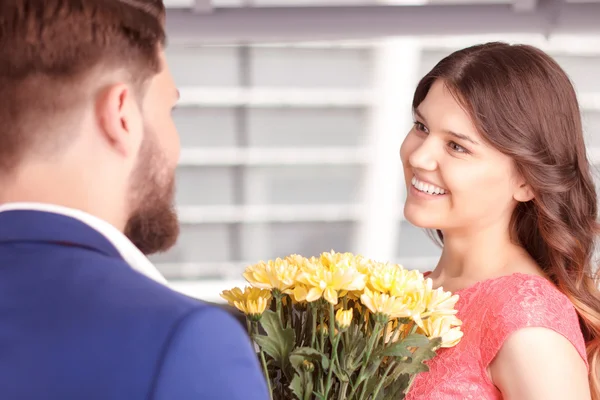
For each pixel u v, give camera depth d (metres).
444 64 1.36
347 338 0.98
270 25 3.38
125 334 0.53
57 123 0.60
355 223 8.48
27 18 0.60
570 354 1.23
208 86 7.77
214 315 0.55
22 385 0.52
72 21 0.61
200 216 8.36
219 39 3.44
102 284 0.56
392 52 7.29
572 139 1.37
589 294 1.41
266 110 7.98
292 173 8.30
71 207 0.61
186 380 0.52
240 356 0.56
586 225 1.39
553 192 1.36
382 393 0.98
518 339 1.23
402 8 3.40
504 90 1.30
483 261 1.40
